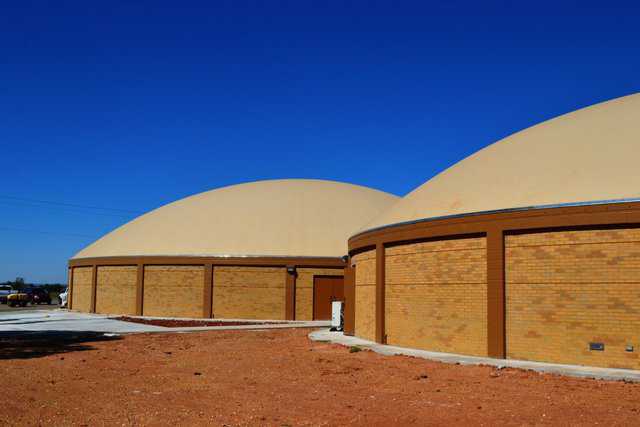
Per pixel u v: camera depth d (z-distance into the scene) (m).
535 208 16.64
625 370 15.01
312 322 34.28
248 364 17.05
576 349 15.84
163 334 27.11
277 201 41.22
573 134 20.00
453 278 18.67
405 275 20.67
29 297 68.75
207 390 13.08
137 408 11.27
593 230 15.84
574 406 11.14
